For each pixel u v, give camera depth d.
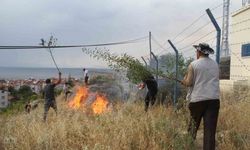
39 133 7.63
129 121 7.87
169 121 7.46
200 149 6.70
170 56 12.80
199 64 6.55
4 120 10.45
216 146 6.60
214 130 6.36
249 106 8.25
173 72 12.22
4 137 7.84
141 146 6.48
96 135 7.02
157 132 6.91
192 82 6.63
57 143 7.07
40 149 7.03
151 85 11.89
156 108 10.92
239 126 7.18
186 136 6.53
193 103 6.52
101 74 17.69
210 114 6.38
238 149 6.31
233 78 21.25
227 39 15.97
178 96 12.01
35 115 13.73
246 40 20.31
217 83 6.54
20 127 8.81
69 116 11.42
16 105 19.62
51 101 14.10
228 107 8.59
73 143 6.92
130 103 13.06
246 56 20.28
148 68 9.15
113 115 9.53
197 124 6.70
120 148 6.44
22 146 7.12
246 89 11.04
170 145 6.45
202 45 6.68
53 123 8.92
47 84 14.23
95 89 16.80
